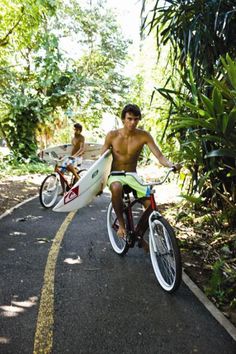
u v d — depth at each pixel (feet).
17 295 9.75
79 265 12.04
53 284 10.48
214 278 10.38
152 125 32.22
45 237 15.15
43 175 38.34
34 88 46.96
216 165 13.98
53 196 21.56
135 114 11.14
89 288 10.31
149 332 8.20
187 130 14.55
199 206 17.92
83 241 14.73
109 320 8.64
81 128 24.34
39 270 11.51
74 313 8.90
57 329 8.20
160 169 37.68
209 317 8.90
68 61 49.80
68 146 26.13
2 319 8.53
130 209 11.99
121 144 11.64
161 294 10.05
